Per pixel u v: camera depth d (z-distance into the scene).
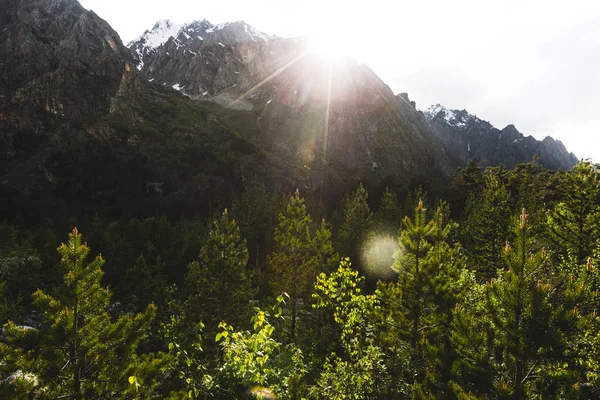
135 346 14.56
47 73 158.62
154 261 42.44
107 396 13.42
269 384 8.35
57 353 12.91
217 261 29.25
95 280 13.98
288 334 24.98
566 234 25.69
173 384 15.02
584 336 10.30
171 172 122.19
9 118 135.25
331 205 120.44
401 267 18.55
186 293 32.88
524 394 9.66
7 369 12.14
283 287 31.45
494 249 32.62
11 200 90.50
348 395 11.70
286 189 142.00
